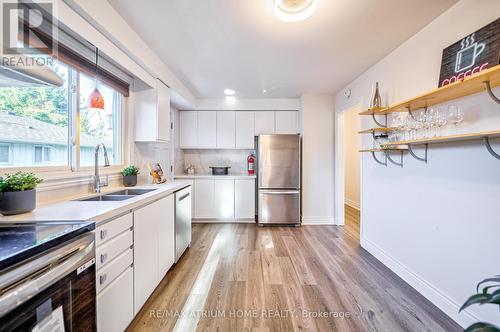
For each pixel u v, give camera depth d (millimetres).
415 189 1949
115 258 1304
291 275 2162
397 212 2186
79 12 1398
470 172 1462
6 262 627
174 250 2275
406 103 1775
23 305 677
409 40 2051
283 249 2807
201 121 4199
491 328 770
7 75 1143
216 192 4035
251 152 4586
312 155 3889
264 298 1802
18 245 739
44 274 729
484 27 1363
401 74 2160
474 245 1435
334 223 3900
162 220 1980
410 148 1897
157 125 2492
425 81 1863
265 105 4145
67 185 1641
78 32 1412
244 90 3652
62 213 1164
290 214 3811
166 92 2738
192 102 3832
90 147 1995
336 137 3826
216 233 3445
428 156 1806
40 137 1510
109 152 2252
